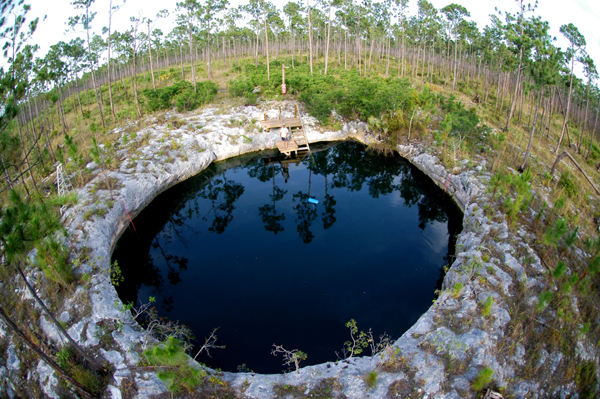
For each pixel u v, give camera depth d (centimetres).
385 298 1104
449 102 2508
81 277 1013
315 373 779
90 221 1248
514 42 1820
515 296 948
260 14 3922
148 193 1614
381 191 1873
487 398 705
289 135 2295
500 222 1231
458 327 851
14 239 670
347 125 2569
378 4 4325
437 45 4431
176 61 5516
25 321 932
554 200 1405
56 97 946
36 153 1605
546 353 812
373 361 808
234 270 1259
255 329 995
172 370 759
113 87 3900
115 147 1866
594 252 1109
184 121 2275
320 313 1049
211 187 1939
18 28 755
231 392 743
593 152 2195
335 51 5122
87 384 766
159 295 1143
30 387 815
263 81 2947
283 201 1775
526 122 2725
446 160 1806
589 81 2264
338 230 1496
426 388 727
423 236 1438
